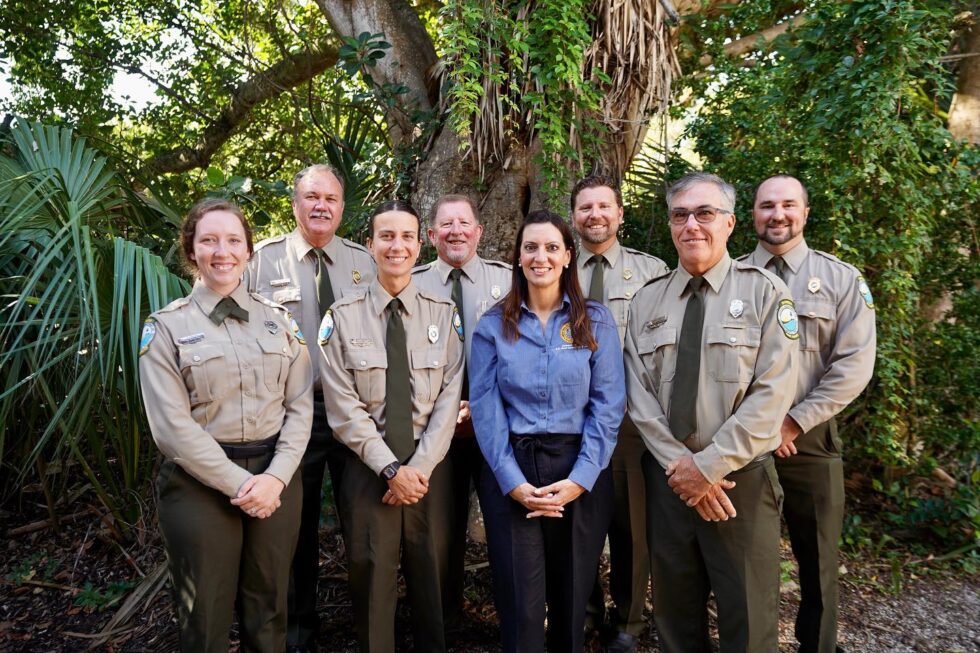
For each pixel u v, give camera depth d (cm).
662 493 221
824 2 366
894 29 309
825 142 332
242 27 676
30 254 306
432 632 239
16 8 625
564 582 224
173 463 208
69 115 657
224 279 215
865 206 334
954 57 398
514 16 377
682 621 220
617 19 378
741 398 210
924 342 359
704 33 500
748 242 397
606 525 228
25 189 295
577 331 226
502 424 226
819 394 239
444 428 238
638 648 268
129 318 249
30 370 298
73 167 319
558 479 221
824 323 248
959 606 305
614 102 389
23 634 292
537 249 223
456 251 281
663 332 224
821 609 243
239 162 699
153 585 310
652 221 432
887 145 315
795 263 261
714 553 209
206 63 683
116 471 392
